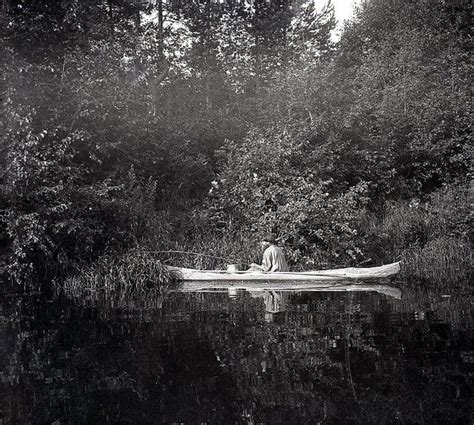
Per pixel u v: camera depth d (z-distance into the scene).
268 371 5.49
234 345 6.50
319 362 5.73
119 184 14.70
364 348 6.22
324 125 17.45
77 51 14.73
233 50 26.44
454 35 24.73
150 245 13.86
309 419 4.32
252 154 15.70
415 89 20.70
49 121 13.48
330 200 14.81
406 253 14.90
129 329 7.68
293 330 7.22
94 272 12.48
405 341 6.48
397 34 24.88
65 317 8.91
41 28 14.96
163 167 17.09
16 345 6.95
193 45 25.69
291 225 14.18
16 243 12.08
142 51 20.58
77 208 12.80
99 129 14.76
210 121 19.95
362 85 21.16
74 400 4.88
